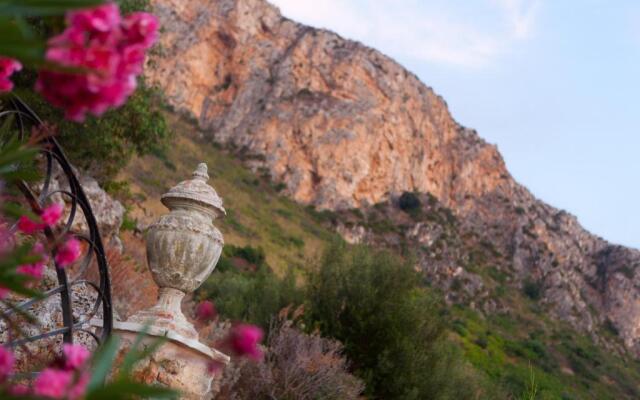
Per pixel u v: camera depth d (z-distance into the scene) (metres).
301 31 109.19
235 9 104.56
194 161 78.19
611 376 67.75
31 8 1.10
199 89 97.50
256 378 7.49
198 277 5.07
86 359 1.59
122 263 8.77
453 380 12.93
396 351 11.49
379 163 98.38
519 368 51.25
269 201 82.00
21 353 4.30
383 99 103.88
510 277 96.81
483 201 110.44
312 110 97.88
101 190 10.25
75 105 1.14
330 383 8.24
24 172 1.81
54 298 5.35
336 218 88.31
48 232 2.65
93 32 1.14
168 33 98.31
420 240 92.44
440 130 112.62
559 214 116.75
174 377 4.61
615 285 106.25
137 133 14.58
